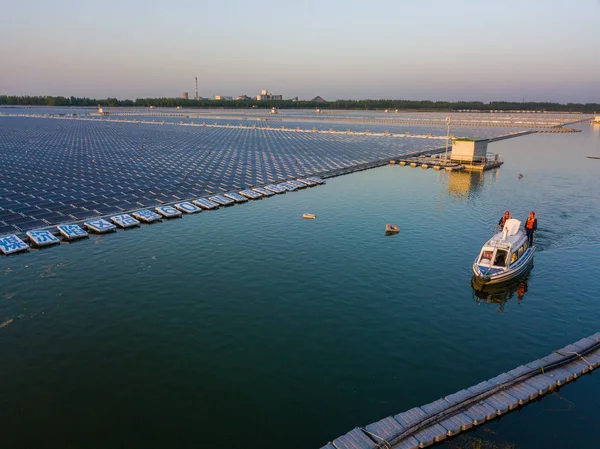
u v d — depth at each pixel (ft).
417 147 494.59
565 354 107.76
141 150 451.12
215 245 181.98
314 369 103.30
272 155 426.10
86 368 102.83
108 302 133.59
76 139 547.08
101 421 86.48
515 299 138.41
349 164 381.40
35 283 145.48
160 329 119.24
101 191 264.11
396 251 176.96
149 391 95.30
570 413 90.99
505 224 162.91
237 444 81.30
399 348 112.06
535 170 360.28
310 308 131.44
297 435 83.76
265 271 156.66
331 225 210.18
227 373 101.55
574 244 184.85
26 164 353.72
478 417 87.15
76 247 178.29
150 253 172.65
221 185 288.30
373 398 93.97
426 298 138.51
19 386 96.37
